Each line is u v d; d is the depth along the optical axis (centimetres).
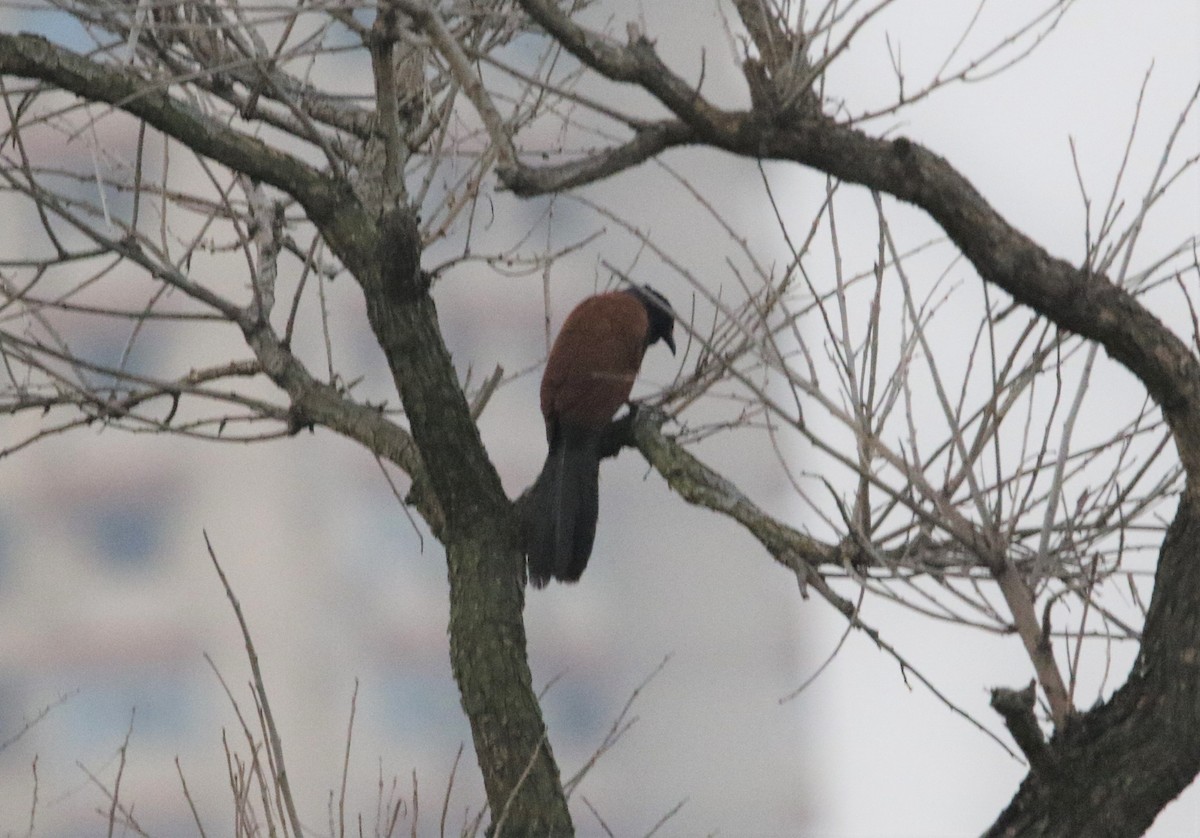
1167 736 691
